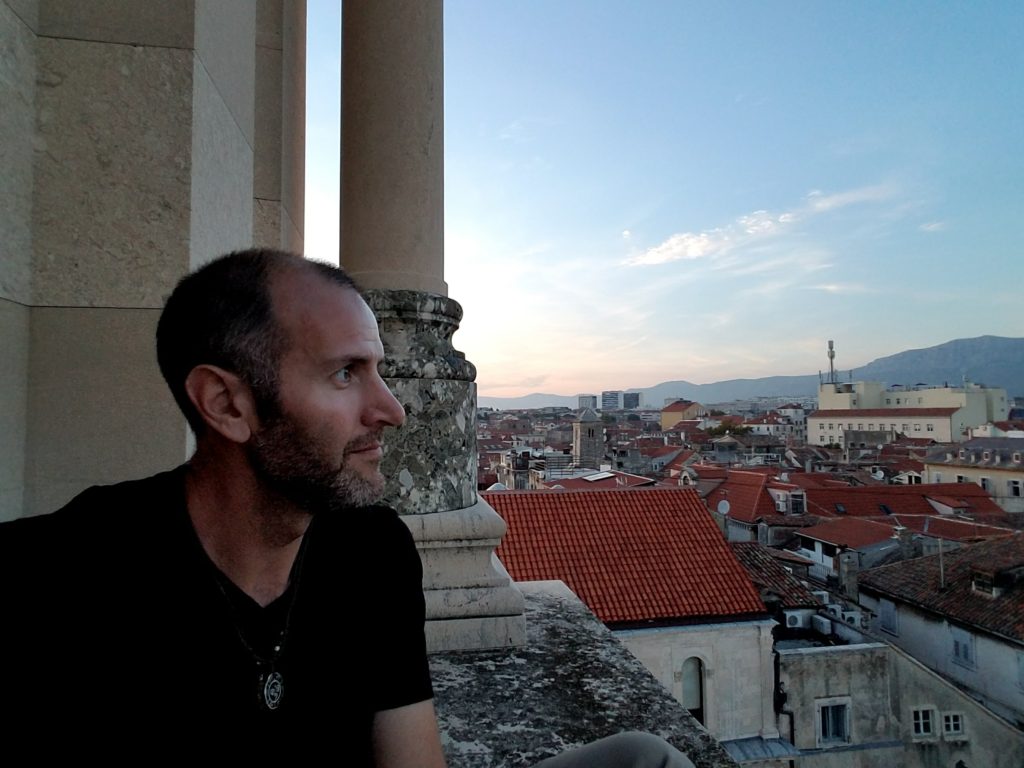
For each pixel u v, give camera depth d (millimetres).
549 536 13875
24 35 1283
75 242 1339
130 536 727
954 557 21750
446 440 1961
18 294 1274
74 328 1337
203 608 721
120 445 1346
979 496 36000
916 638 20469
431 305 1982
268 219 2715
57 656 671
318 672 777
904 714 13836
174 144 1385
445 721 1404
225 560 755
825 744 13477
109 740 674
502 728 1376
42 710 662
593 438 58750
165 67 1384
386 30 2045
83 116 1347
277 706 735
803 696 13617
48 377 1323
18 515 1287
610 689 1570
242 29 1768
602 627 2010
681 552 13695
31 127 1311
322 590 809
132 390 1353
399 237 2031
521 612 1841
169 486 783
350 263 2084
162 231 1375
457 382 2012
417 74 2059
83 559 702
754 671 12672
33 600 674
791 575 18375
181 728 692
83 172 1344
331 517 883
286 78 2848
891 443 77312
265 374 710
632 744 971
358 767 820
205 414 730
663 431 100500
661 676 12305
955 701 13883
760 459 65562
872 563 25016
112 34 1361
